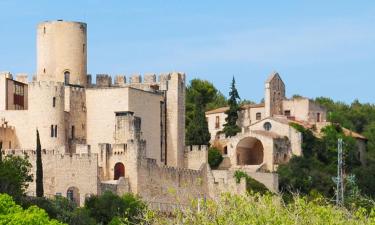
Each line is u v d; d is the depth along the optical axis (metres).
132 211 171.25
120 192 194.50
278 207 104.06
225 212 101.75
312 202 110.62
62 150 191.25
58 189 188.12
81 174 189.50
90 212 171.88
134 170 198.12
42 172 181.62
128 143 199.38
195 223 101.69
